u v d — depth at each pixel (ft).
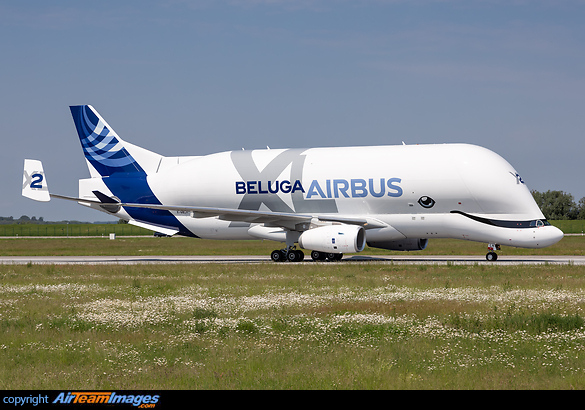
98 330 88.63
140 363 69.36
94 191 241.55
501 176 201.77
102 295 127.44
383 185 207.82
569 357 69.10
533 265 181.98
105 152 241.96
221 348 75.31
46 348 77.10
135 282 146.00
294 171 218.38
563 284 132.57
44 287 142.51
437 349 73.20
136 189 237.66
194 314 98.84
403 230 209.56
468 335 80.84
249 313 100.48
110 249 343.46
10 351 75.72
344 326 87.10
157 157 239.91
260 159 225.35
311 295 120.98
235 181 224.74
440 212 205.05
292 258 222.69
